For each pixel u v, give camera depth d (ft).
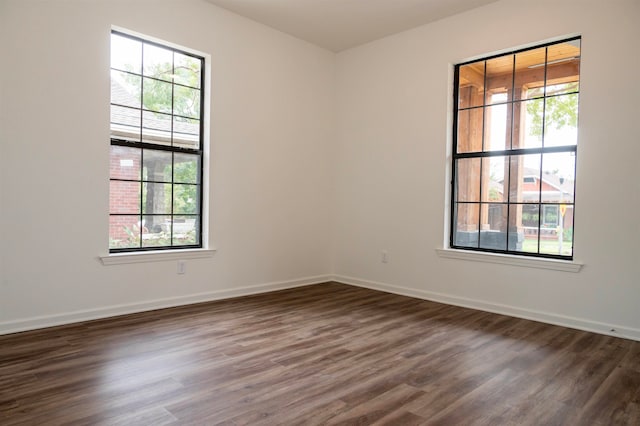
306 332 11.77
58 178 11.69
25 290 11.28
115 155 13.06
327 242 19.35
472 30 14.76
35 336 10.87
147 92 13.74
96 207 12.39
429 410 7.40
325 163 19.12
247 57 15.96
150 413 7.09
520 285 13.66
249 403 7.52
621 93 11.71
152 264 13.69
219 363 9.38
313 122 18.51
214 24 14.90
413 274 16.49
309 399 7.73
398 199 16.96
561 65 13.21
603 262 12.03
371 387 8.30
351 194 18.70
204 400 7.59
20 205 11.12
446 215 15.61
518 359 9.93
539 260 13.15
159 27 13.51
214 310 13.89
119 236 13.23
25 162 11.16
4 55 10.77
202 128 15.10
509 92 14.30
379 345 10.80
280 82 17.12
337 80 19.27
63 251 11.85
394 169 17.10
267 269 16.97
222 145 15.33
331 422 6.91
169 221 14.37
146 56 13.69
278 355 9.96
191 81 14.82
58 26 11.57
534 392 8.19
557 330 12.28
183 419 6.91
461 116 15.48
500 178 14.49
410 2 14.32
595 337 11.65
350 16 15.53
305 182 18.28
